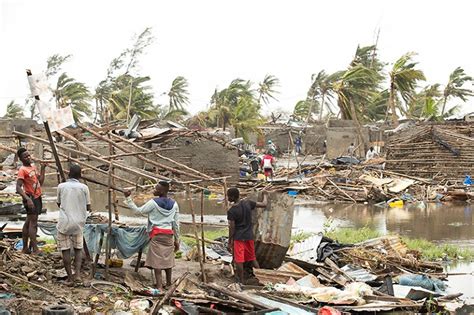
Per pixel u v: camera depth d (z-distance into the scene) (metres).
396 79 54.94
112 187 9.89
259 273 10.73
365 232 17.73
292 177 34.88
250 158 42.62
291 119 67.62
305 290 10.00
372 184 30.22
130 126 28.64
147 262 9.59
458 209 25.77
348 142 49.91
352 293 9.91
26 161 10.41
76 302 8.62
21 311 8.10
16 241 11.88
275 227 11.14
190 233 16.77
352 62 66.50
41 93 9.70
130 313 8.29
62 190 9.25
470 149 32.62
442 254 14.62
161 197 9.77
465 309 9.95
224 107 64.69
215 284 9.62
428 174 33.34
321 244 13.08
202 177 12.01
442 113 70.50
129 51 63.75
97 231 10.04
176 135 30.20
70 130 18.08
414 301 10.09
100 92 63.56
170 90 77.44
